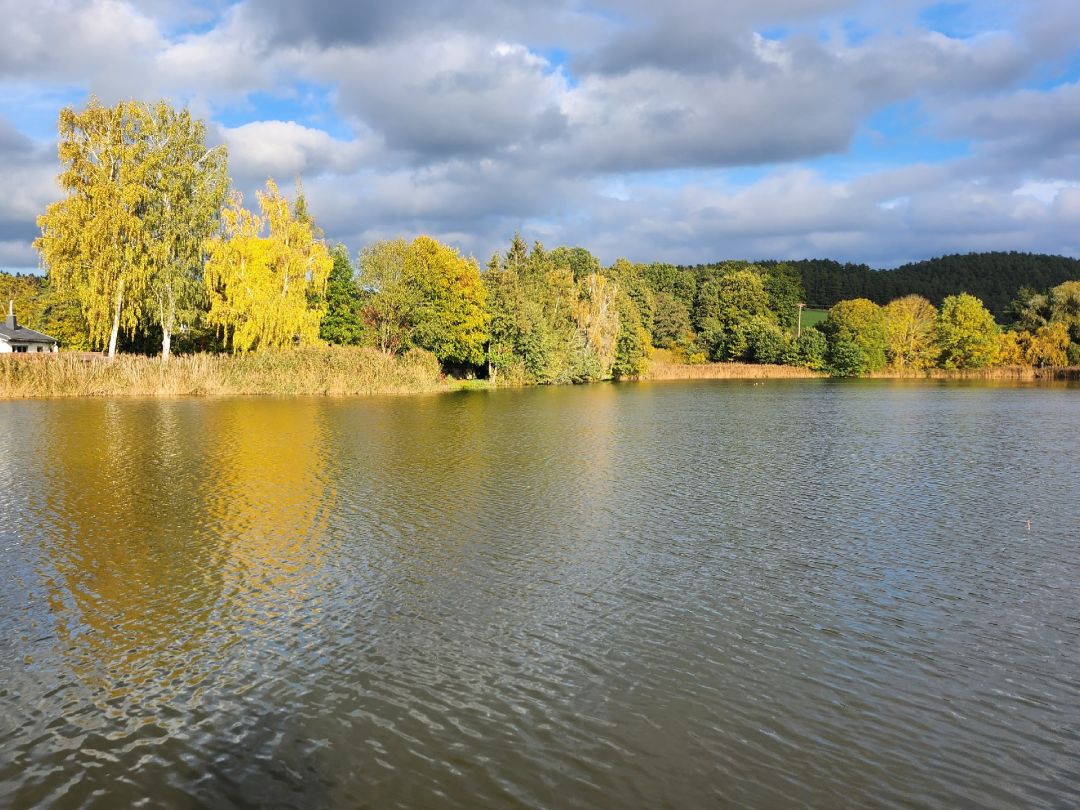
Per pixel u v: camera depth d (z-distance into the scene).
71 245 51.81
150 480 21.89
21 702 9.16
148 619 11.65
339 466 24.67
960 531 17.19
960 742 8.51
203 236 56.94
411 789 7.53
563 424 38.75
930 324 112.69
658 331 126.88
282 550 15.21
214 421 36.66
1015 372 105.94
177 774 7.77
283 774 7.77
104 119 52.75
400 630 11.34
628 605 12.45
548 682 9.77
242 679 9.77
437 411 45.03
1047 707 9.30
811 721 8.92
